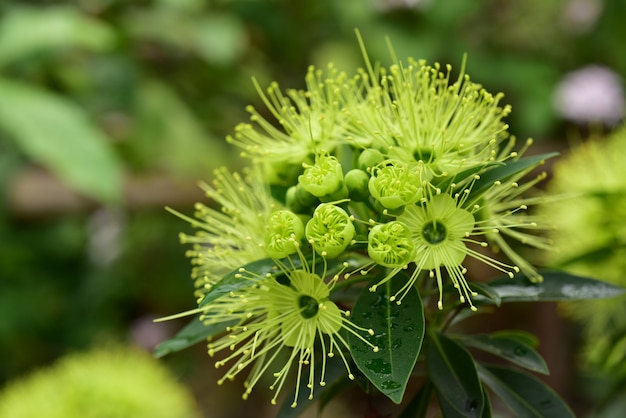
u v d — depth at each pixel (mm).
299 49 832
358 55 813
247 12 796
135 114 732
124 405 529
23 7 731
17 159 705
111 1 734
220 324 378
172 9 752
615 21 897
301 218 361
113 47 717
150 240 869
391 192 345
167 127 734
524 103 864
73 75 738
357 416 862
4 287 846
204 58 768
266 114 840
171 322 908
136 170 726
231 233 383
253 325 357
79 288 878
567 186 473
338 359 364
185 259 880
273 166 378
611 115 806
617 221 459
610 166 469
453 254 349
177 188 729
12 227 840
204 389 892
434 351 364
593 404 771
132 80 740
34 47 629
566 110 818
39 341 860
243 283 343
